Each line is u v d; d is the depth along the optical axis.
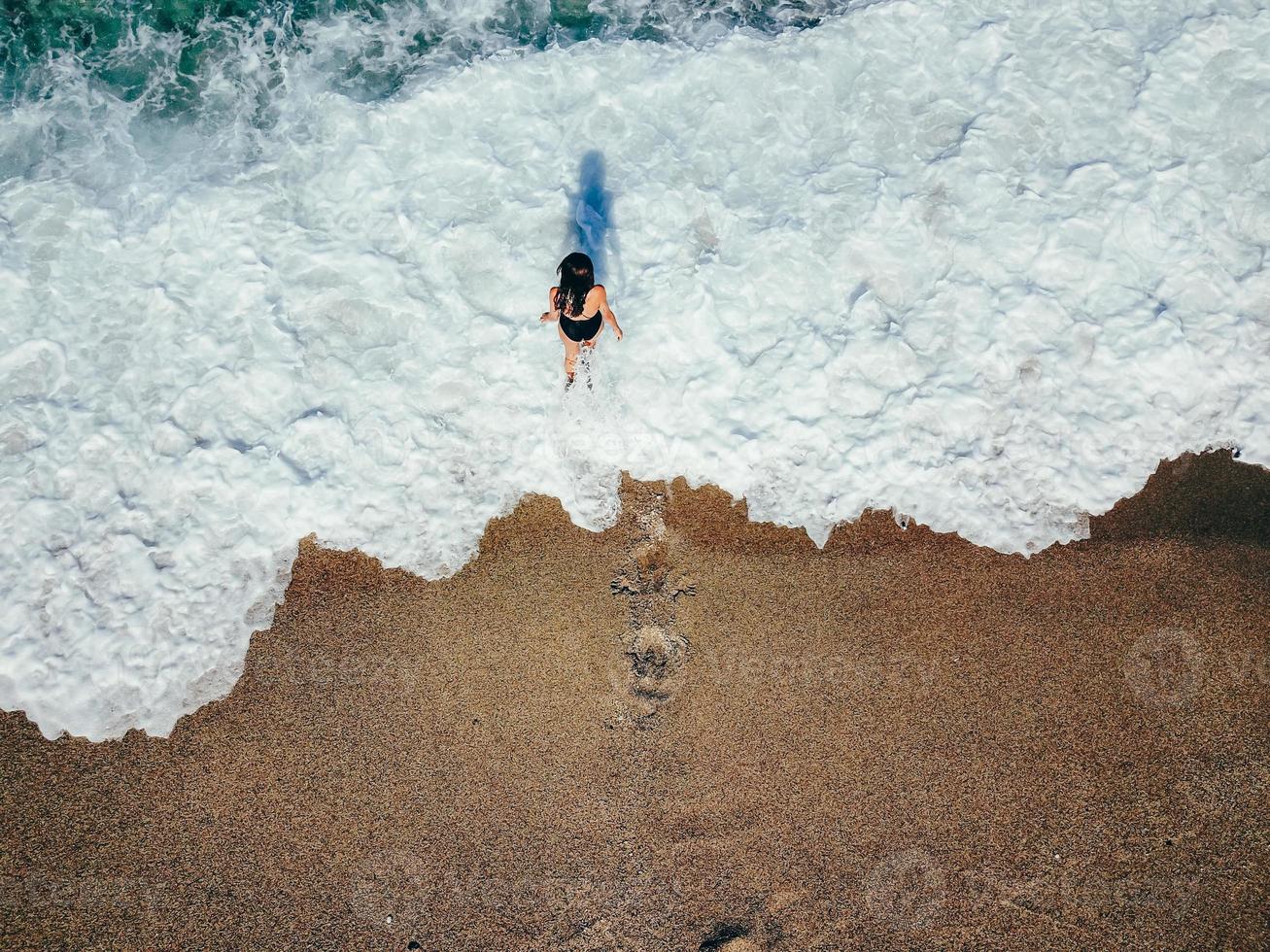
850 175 7.62
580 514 7.02
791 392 7.18
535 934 6.16
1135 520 6.95
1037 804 6.38
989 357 7.19
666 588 6.86
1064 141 7.64
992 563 6.88
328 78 7.98
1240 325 7.18
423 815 6.36
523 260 7.46
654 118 7.85
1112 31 7.88
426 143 7.73
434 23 8.14
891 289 7.39
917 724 6.54
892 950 6.14
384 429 7.09
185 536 6.82
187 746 6.46
